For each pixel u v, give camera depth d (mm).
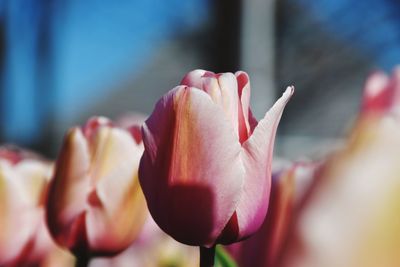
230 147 242
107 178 332
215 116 240
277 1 3510
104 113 8172
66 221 334
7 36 2805
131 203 333
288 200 186
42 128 3207
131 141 340
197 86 256
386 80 419
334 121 5586
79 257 341
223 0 1976
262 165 245
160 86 8125
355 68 4270
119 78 8469
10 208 379
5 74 2820
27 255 386
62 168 334
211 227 247
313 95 4359
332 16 3941
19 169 396
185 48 2740
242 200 247
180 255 556
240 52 1964
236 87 258
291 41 3717
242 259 243
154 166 251
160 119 247
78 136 330
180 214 247
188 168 245
